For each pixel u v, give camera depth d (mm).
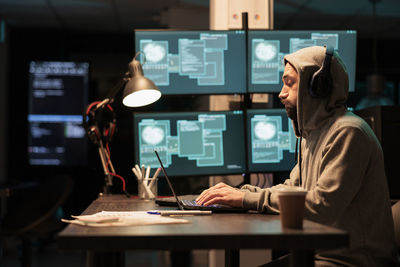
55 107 6758
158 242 1084
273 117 2832
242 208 1656
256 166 2818
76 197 6871
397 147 2426
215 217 1506
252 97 3178
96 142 2639
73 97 6781
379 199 1623
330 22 6781
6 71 6824
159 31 2777
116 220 1300
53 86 6758
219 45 2820
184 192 5711
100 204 2062
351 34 2871
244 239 1090
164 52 2783
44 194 3982
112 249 1081
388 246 1612
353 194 1537
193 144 2779
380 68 7766
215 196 1708
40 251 5762
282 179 3502
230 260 2160
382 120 2428
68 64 6781
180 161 2770
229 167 2807
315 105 1730
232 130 2814
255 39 2836
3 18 6500
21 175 6867
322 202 1502
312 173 1727
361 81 7742
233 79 2834
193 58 2805
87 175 6891
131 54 7336
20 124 6926
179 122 2771
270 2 3240
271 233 1099
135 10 6090
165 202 1940
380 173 1642
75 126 6785
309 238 1094
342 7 6047
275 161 2832
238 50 2834
